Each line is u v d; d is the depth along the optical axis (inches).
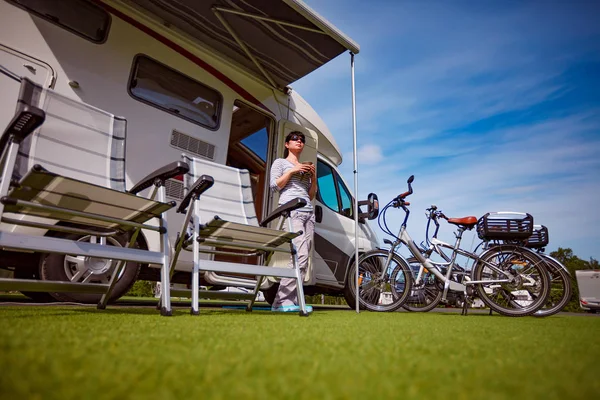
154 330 48.5
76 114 81.7
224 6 129.0
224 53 153.9
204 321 65.4
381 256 176.4
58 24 107.1
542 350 42.6
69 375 23.8
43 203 66.9
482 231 155.1
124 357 30.1
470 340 49.6
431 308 177.2
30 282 78.0
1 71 70.1
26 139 72.2
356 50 143.9
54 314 65.9
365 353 35.9
